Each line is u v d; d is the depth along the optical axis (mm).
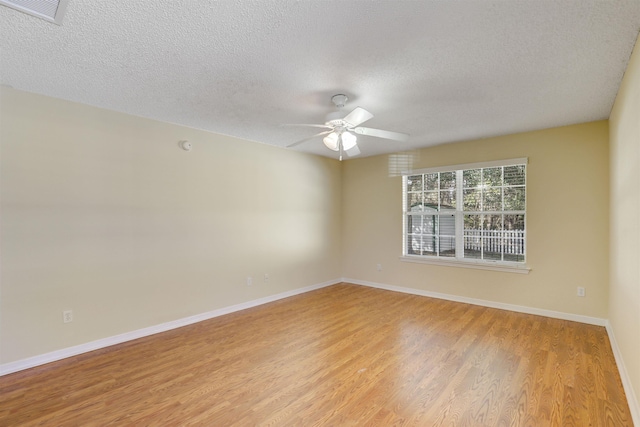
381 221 5324
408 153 4992
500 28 1767
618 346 2621
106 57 2094
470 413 1970
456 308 4168
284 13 1635
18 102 2611
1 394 2225
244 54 2059
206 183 3875
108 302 3082
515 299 4031
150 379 2414
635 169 1969
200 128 3762
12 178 2576
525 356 2736
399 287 5125
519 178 4039
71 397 2180
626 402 2062
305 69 2258
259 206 4473
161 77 2393
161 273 3465
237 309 4168
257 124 3592
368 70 2275
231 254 4129
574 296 3633
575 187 3621
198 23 1720
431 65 2195
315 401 2111
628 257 2240
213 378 2422
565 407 2016
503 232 4180
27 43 1916
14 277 2578
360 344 3033
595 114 3242
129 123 3238
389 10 1612
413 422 1889
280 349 2939
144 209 3346
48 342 2730
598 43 1910
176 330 3471
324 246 5500
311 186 5266
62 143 2826
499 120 3438
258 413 1988
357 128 2824
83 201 2941
